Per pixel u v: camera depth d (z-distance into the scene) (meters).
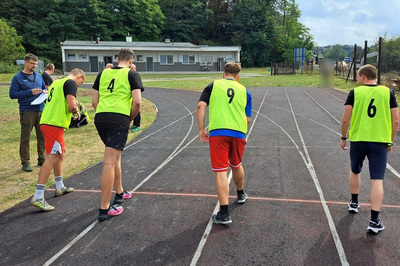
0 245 3.35
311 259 2.94
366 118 3.41
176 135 8.65
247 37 55.66
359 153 3.51
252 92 18.31
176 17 59.59
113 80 3.82
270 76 31.59
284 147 6.95
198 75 34.72
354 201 3.81
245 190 4.64
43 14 47.72
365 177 4.99
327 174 5.22
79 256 3.10
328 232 3.40
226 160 3.61
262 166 5.71
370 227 3.32
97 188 4.95
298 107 12.68
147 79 29.44
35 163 6.52
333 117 10.48
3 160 6.75
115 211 3.93
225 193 3.57
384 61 21.06
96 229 3.62
